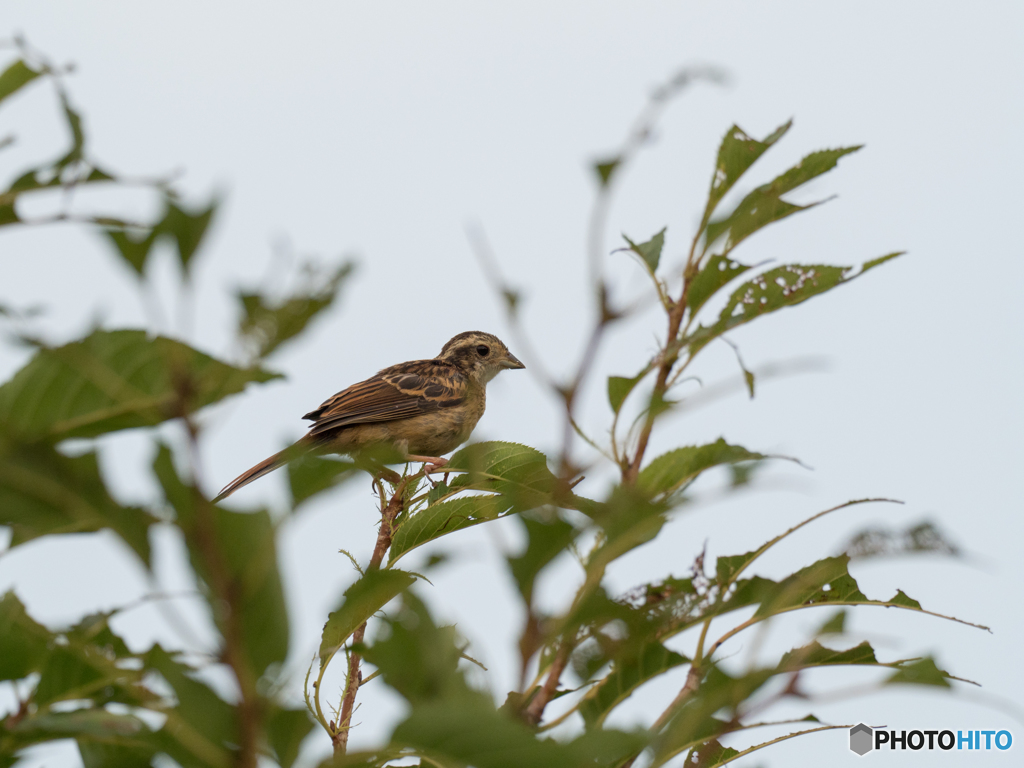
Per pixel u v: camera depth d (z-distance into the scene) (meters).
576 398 3.17
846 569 5.01
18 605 4.17
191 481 2.92
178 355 2.92
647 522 3.56
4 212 4.00
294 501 3.08
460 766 3.06
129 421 3.74
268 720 3.17
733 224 5.32
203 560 2.95
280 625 3.03
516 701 3.21
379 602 5.13
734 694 3.80
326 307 2.69
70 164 4.04
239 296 2.66
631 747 3.03
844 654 4.83
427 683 3.23
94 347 3.59
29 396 3.68
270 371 3.01
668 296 5.32
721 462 5.01
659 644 5.05
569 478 3.25
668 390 4.81
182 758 3.43
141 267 2.60
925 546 3.91
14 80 4.50
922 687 3.85
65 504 3.04
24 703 4.15
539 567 3.24
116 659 4.14
